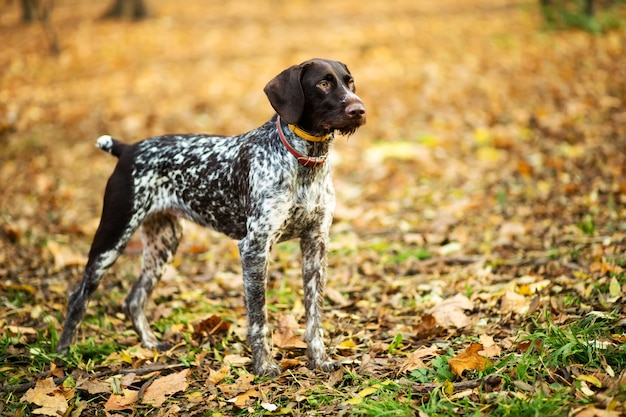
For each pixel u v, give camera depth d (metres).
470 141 11.39
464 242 7.95
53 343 5.92
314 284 5.45
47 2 18.89
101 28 22.77
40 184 10.50
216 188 5.65
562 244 7.27
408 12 23.84
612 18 18.30
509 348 5.14
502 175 9.80
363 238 8.49
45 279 7.55
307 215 5.33
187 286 7.53
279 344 5.81
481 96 13.50
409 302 6.59
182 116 13.49
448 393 4.61
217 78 16.19
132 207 5.86
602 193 8.51
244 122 13.04
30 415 4.95
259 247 5.28
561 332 4.93
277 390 5.03
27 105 14.51
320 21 23.14
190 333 6.25
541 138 10.96
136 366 5.64
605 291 5.79
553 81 13.82
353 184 10.43
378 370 5.20
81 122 13.36
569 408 4.16
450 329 5.75
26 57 18.98
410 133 12.10
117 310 6.88
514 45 17.03
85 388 5.18
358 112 4.90
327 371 5.27
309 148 5.18
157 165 5.88
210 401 4.96
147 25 23.09
